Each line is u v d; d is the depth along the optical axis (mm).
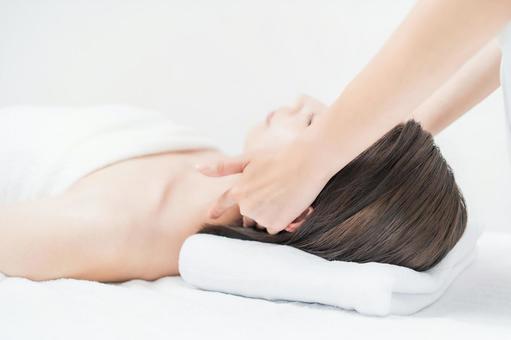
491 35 596
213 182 1073
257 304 836
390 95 656
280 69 1715
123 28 1807
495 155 1446
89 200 959
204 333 692
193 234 988
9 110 1222
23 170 1081
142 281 975
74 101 1851
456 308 847
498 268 997
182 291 906
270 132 1094
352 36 1661
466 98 988
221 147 1750
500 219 1449
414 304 824
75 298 809
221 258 882
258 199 825
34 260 894
